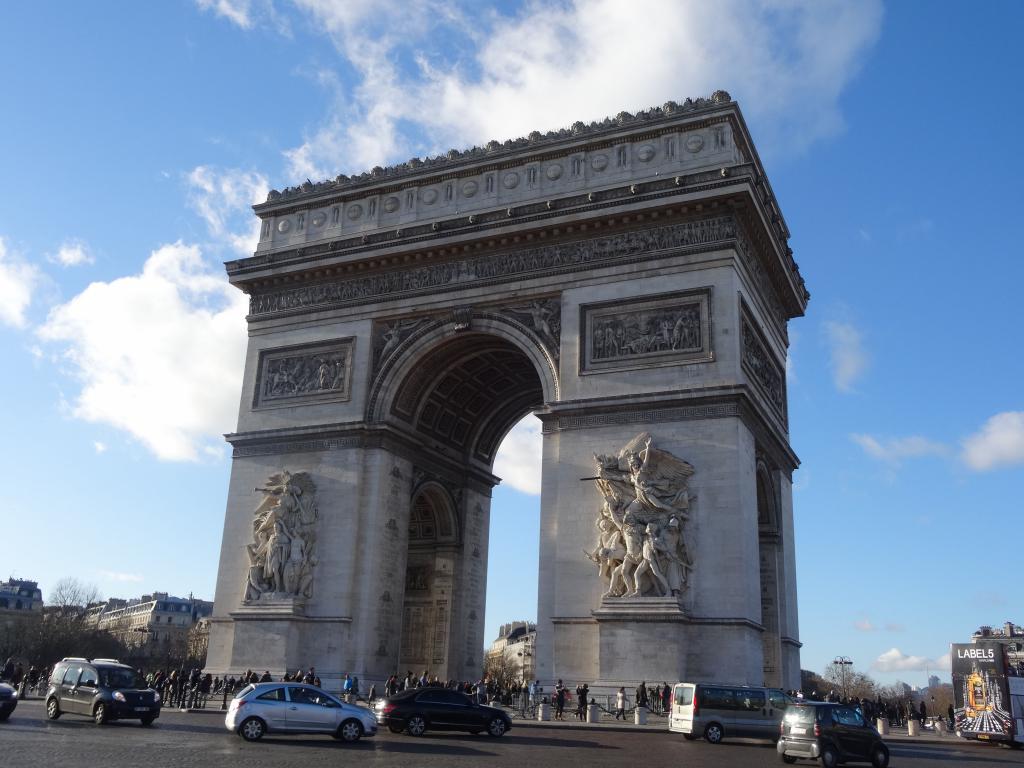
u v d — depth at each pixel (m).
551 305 73.38
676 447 65.69
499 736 51.69
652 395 66.88
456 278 77.50
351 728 45.91
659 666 60.66
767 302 79.62
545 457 69.88
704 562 63.09
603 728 56.97
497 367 85.31
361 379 78.69
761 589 74.56
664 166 73.12
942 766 43.81
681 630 61.09
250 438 80.94
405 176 82.50
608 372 69.31
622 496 65.50
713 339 66.81
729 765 39.50
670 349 68.00
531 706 65.25
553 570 67.19
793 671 75.88
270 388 82.62
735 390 64.81
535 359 72.81
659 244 70.56
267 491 78.00
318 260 81.94
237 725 44.84
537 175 77.50
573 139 76.44
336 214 85.31
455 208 79.94
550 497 68.69
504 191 78.38
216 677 73.75
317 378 80.69
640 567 62.62
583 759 39.53
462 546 88.25
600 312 71.06
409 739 48.50
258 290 86.12
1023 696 63.38
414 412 81.06
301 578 74.69
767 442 74.69
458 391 85.88
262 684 46.72
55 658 190.38
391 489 77.31
